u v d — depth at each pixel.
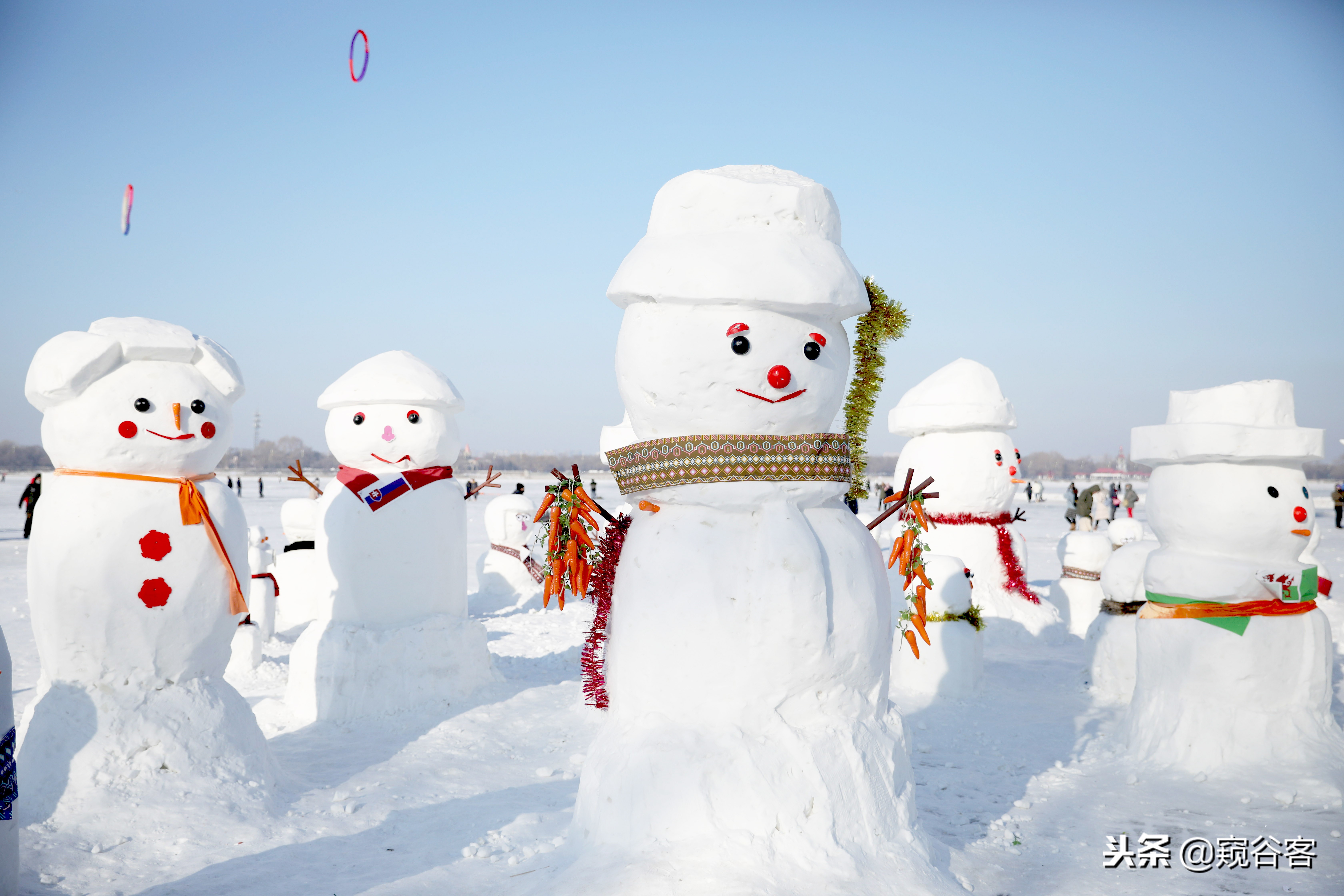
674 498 4.58
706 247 4.46
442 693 8.49
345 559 8.31
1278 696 6.55
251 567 11.12
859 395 4.98
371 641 8.16
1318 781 6.13
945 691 8.91
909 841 4.52
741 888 3.90
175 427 5.91
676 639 4.39
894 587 9.95
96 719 5.68
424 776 6.59
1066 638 12.13
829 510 4.73
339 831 5.54
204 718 5.96
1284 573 6.55
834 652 4.45
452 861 5.03
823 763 4.34
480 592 15.52
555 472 4.81
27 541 23.25
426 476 8.66
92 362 5.73
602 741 4.62
